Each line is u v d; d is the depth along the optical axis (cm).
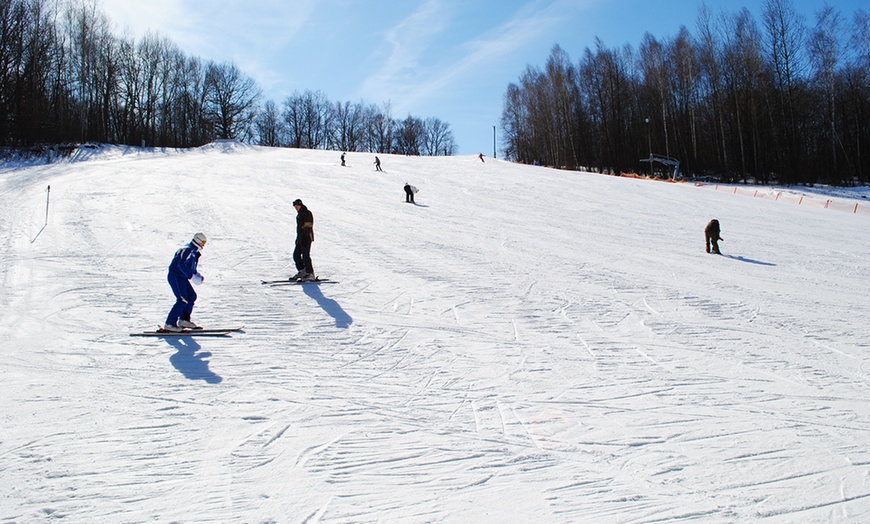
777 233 2117
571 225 2102
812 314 1059
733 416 594
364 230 1773
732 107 5647
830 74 5081
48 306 912
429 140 10519
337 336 841
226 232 1577
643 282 1295
